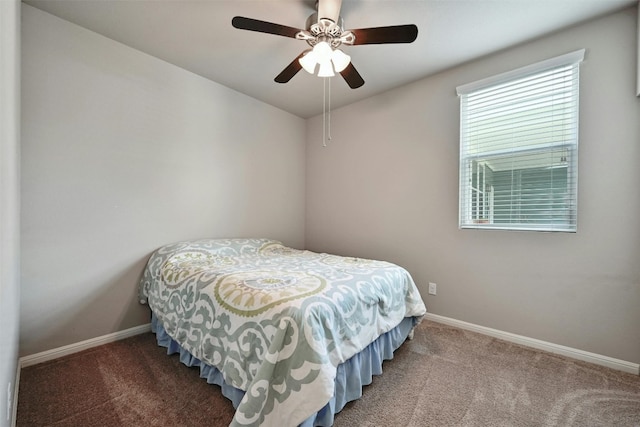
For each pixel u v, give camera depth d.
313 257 2.53
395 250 2.98
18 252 1.62
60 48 1.97
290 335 1.22
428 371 1.83
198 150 2.77
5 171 1.00
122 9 1.87
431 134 2.71
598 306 1.93
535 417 1.42
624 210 1.84
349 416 1.42
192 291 1.78
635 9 1.79
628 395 1.59
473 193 2.48
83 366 1.85
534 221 2.18
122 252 2.28
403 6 1.79
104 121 2.18
